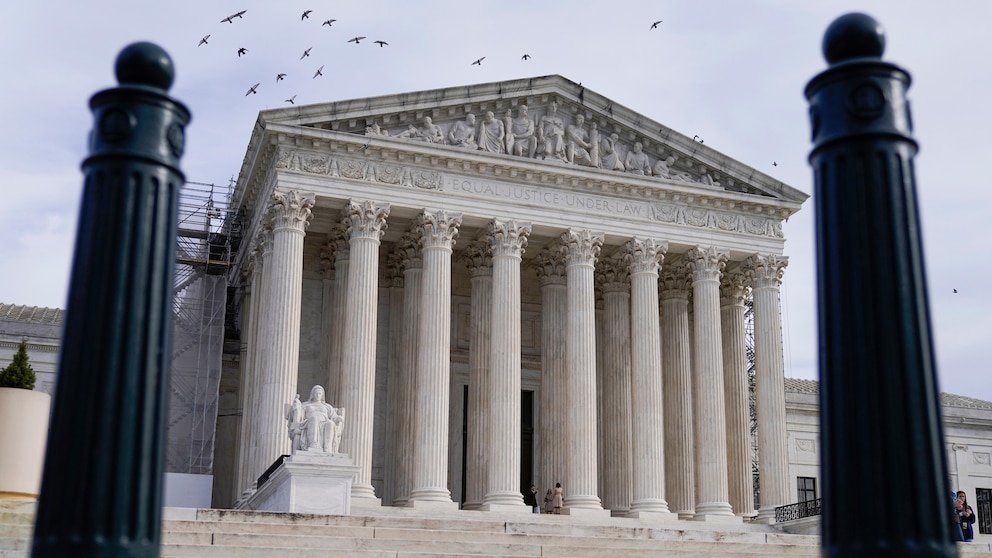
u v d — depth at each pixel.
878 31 8.61
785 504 64.75
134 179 8.29
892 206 8.14
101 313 7.93
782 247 69.19
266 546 35.16
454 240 62.94
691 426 69.62
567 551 38.78
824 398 8.10
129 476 7.73
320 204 60.62
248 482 57.91
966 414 86.75
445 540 39.16
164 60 8.66
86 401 7.75
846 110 8.41
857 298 7.96
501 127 63.97
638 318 64.81
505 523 43.22
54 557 7.47
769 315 67.88
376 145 60.69
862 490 7.69
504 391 60.31
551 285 68.38
